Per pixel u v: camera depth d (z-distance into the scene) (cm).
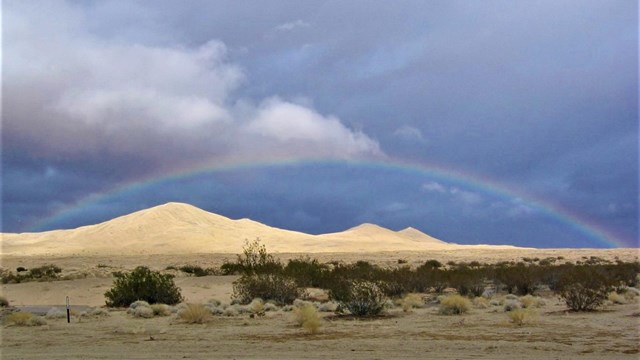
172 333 2184
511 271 3997
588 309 2709
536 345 1744
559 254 11825
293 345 1808
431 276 3888
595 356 1554
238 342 1898
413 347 1733
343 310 2778
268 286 3522
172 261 10100
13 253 16838
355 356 1581
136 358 1594
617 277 4094
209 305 3041
